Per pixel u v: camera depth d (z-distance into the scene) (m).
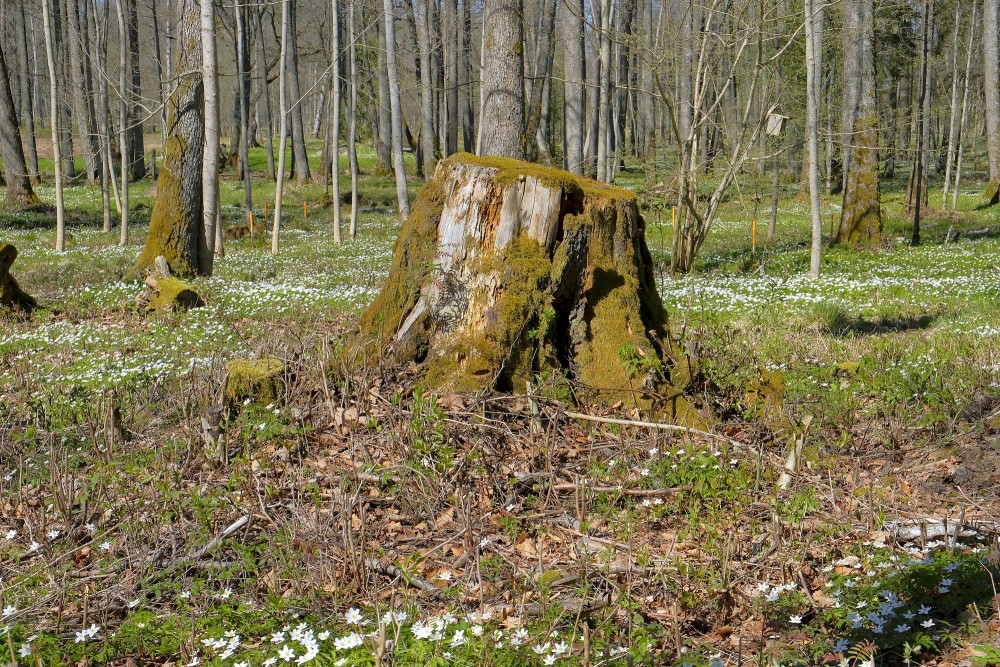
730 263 19.33
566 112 25.92
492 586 4.02
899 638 3.20
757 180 20.77
